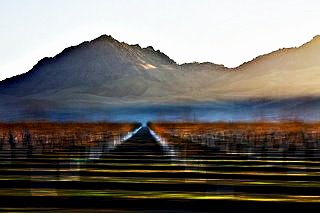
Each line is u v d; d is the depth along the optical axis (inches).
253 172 1040.2
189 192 788.0
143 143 2049.7
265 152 1546.5
